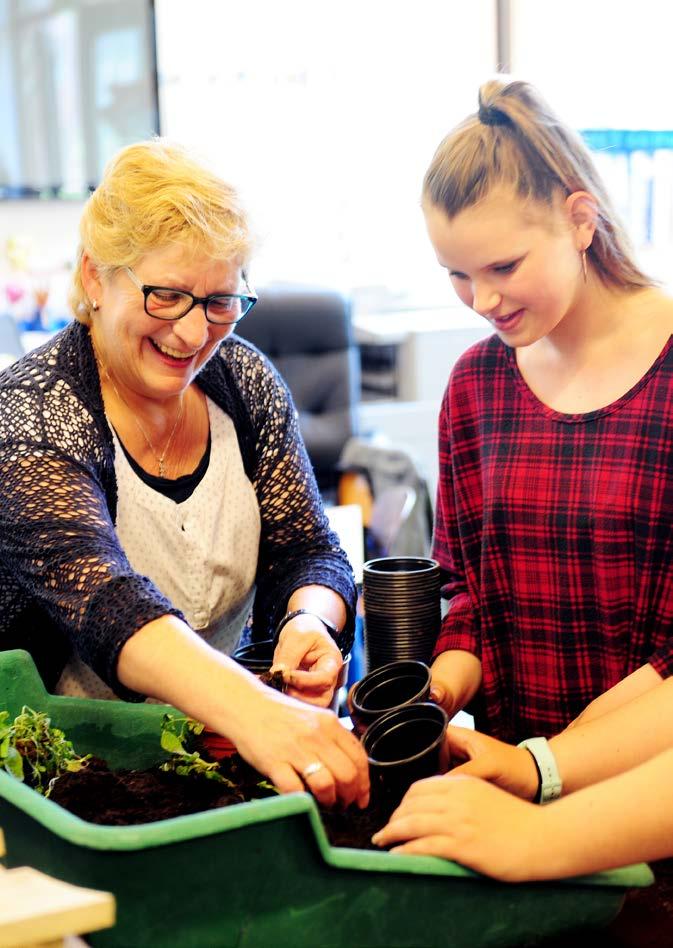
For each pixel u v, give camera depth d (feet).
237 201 4.18
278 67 15.71
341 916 2.77
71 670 4.63
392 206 16.51
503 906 2.95
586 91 14.28
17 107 14.66
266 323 11.20
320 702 4.12
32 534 4.01
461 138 3.78
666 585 3.99
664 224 13.48
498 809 2.98
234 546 4.97
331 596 4.82
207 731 3.75
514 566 4.29
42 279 14.29
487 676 4.38
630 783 3.10
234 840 2.60
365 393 15.80
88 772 3.59
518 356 4.39
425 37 16.08
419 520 10.62
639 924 3.32
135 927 2.59
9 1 14.33
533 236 3.72
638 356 4.07
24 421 4.35
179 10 15.17
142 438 4.68
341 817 3.30
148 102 15.10
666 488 3.96
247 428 5.04
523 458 4.26
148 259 4.06
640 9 13.43
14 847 2.87
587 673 4.20
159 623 3.62
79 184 15.12
